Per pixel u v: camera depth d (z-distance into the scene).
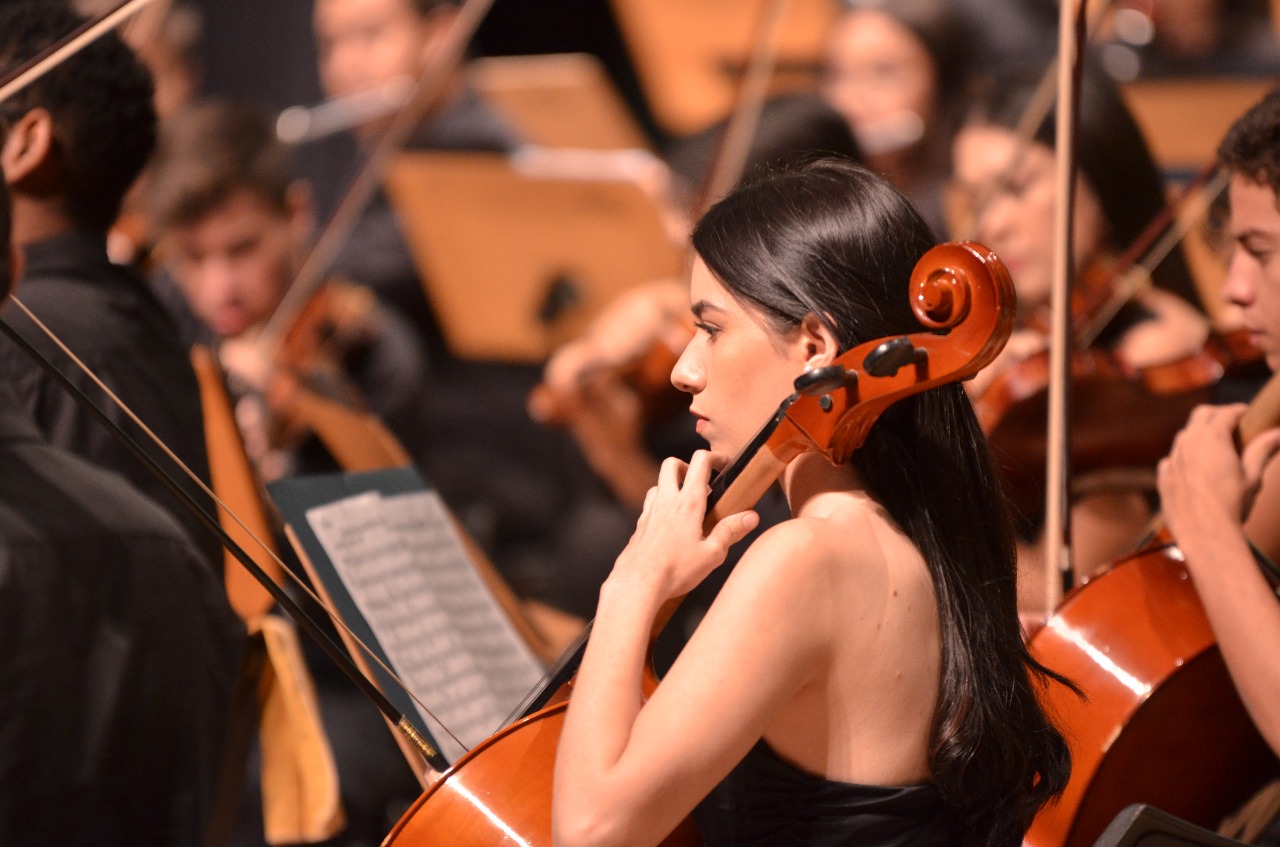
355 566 6.22
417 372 15.12
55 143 6.65
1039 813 5.69
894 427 4.68
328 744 9.88
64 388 5.47
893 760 4.47
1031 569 7.97
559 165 13.96
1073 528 8.25
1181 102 13.27
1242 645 5.54
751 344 4.56
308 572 6.10
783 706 4.34
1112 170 9.57
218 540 6.79
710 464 4.60
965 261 4.03
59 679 5.79
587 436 13.05
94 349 6.54
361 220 16.31
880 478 4.65
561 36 16.67
